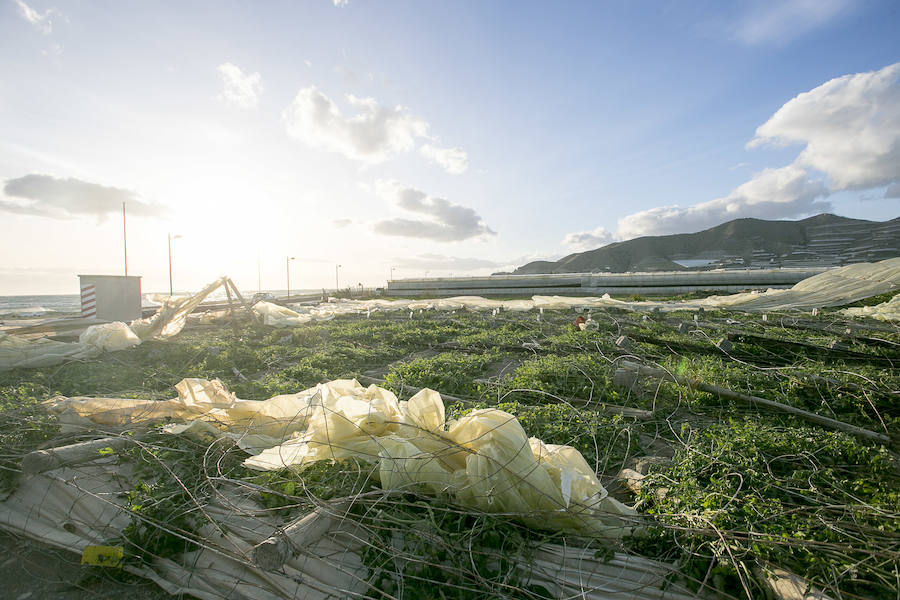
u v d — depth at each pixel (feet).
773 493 13.37
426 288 178.29
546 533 11.81
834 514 12.26
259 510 12.82
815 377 25.11
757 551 10.16
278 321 63.77
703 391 24.07
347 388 18.04
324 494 12.69
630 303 87.61
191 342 47.98
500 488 11.82
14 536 12.75
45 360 35.47
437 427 14.73
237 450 16.76
